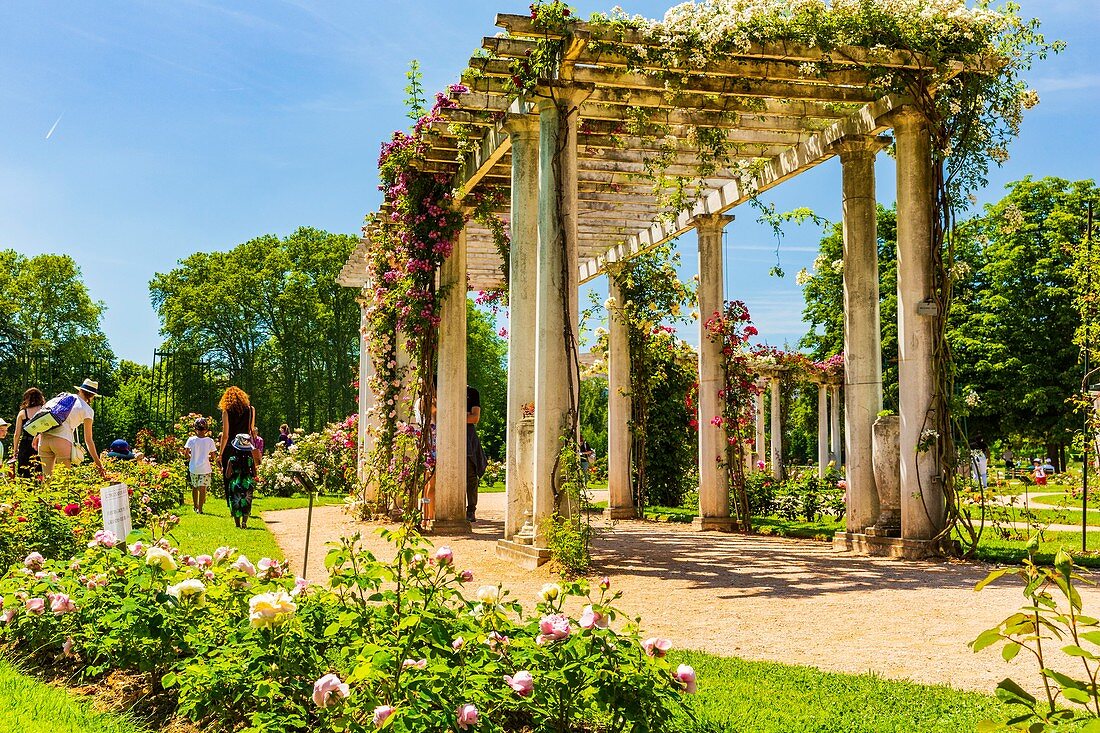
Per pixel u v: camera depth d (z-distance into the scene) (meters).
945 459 8.57
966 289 25.23
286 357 45.44
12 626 4.51
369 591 5.81
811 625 5.43
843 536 9.66
